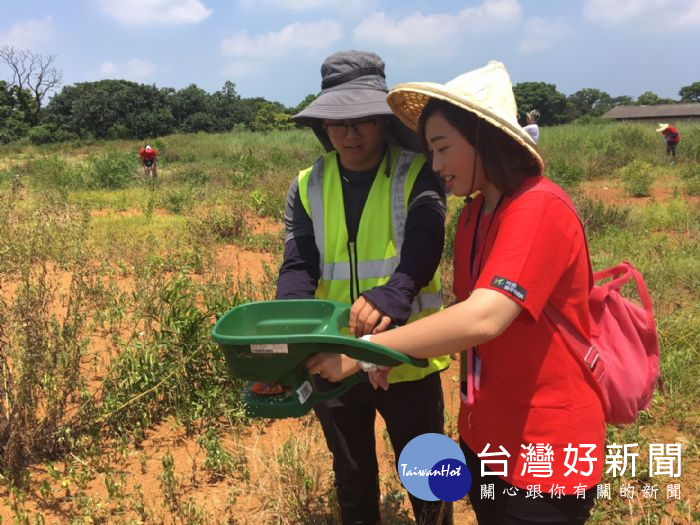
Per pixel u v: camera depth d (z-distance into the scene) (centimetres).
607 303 157
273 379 136
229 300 430
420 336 128
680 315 471
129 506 270
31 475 287
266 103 6650
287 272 192
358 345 127
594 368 148
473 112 133
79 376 346
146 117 4934
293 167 1689
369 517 215
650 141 2070
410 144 183
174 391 349
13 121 5044
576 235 138
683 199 1142
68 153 3931
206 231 808
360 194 187
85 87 5181
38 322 313
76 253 541
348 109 169
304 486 271
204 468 302
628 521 262
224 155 2762
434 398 197
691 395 365
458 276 163
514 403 148
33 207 798
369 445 206
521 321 139
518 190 139
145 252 679
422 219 170
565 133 2605
